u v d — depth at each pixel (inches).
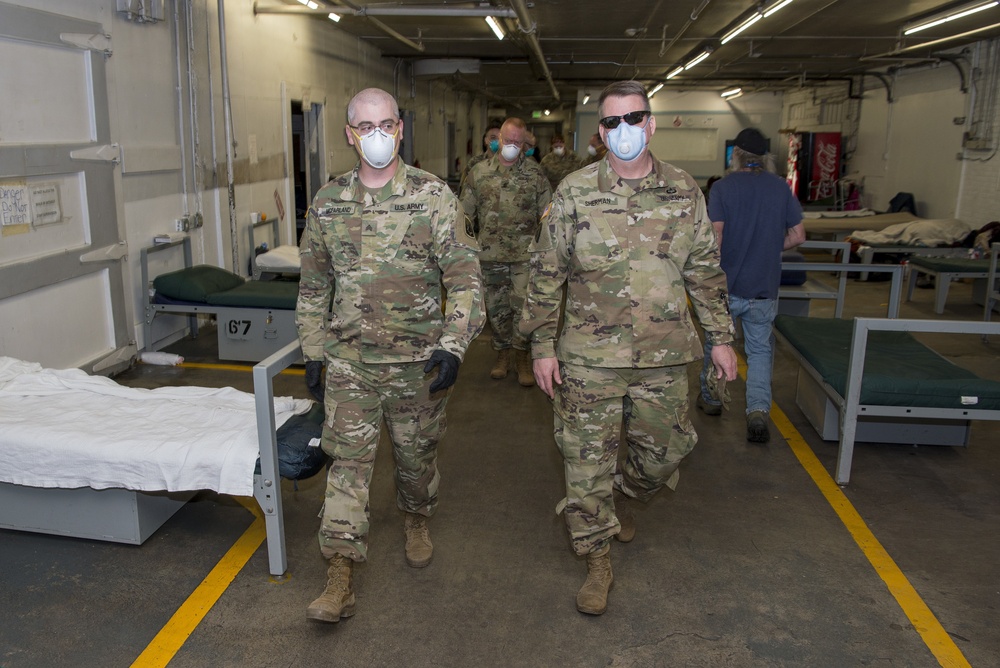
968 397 133.7
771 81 631.2
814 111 664.4
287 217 320.8
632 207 92.7
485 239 193.0
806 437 166.2
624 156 88.7
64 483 105.3
